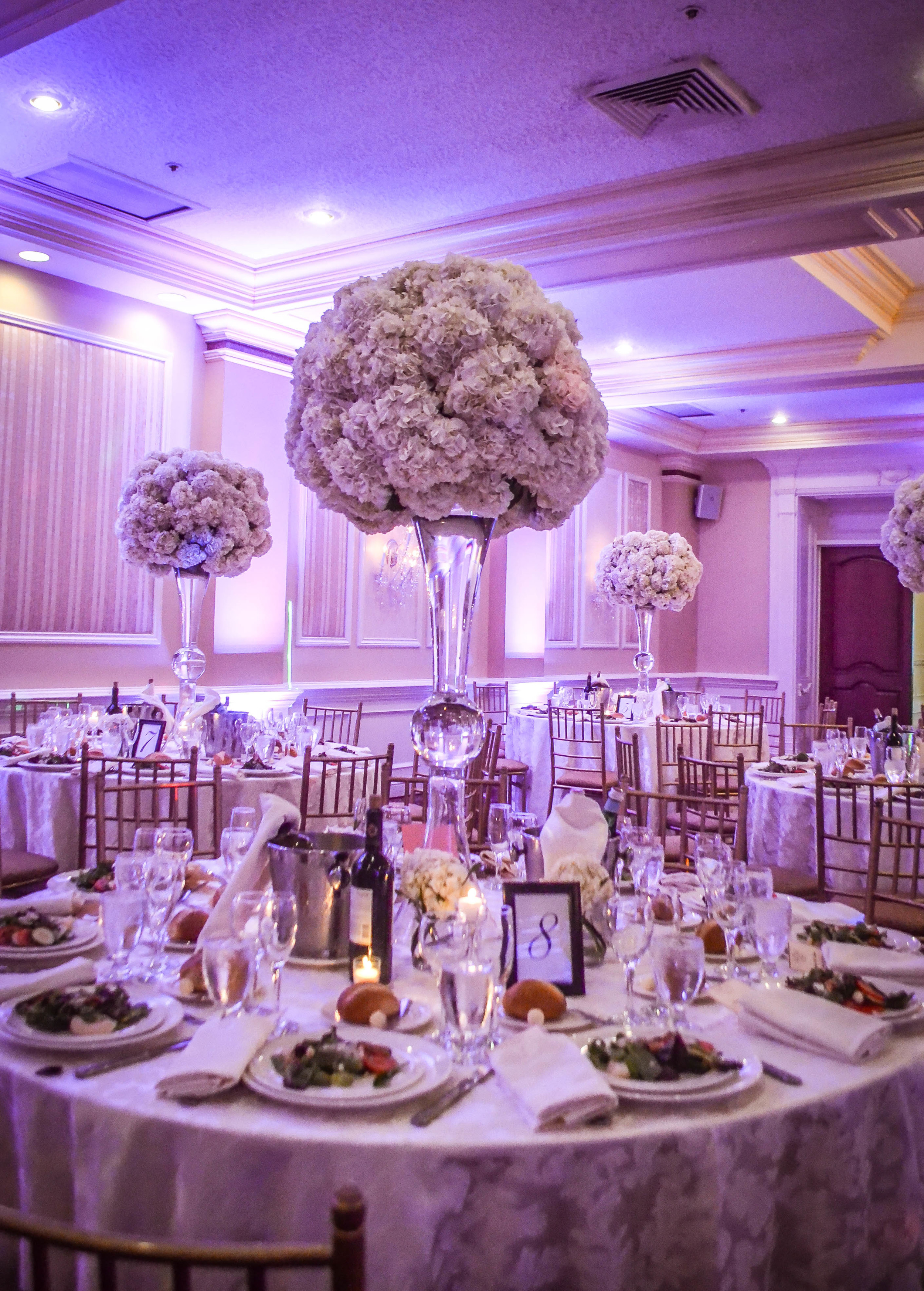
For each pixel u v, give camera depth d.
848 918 2.26
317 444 2.16
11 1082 1.34
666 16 3.65
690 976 1.47
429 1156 1.15
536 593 9.32
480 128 4.56
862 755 5.36
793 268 6.19
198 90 4.27
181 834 2.18
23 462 5.82
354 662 7.82
